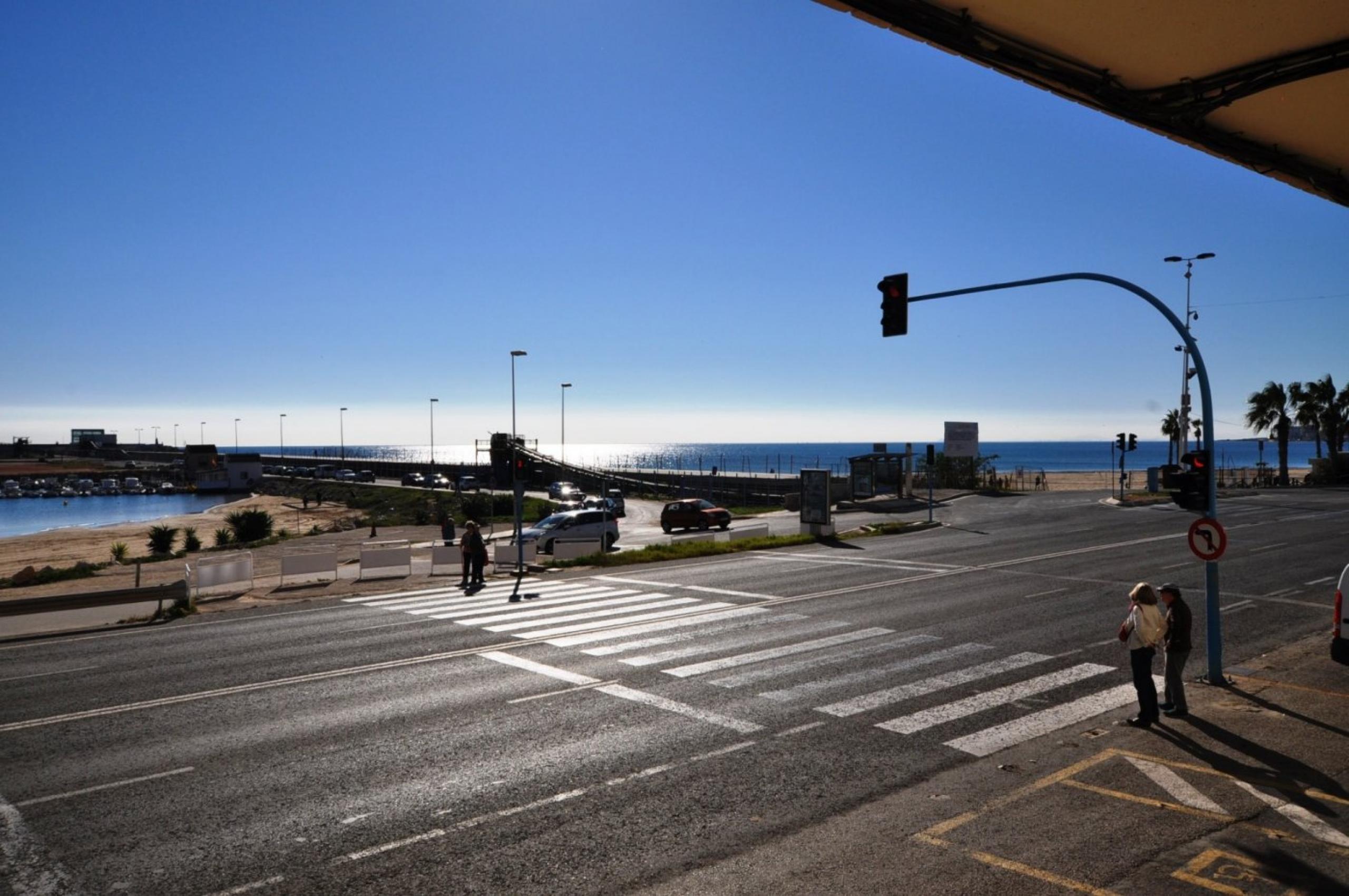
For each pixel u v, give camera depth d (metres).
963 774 8.29
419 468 116.12
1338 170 8.52
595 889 6.12
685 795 7.86
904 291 15.53
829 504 33.16
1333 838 6.69
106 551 46.12
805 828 7.09
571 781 8.27
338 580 24.31
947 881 6.05
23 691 12.22
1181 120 7.08
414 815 7.50
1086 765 8.41
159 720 10.55
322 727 10.12
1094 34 5.93
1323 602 17.67
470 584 22.38
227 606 20.16
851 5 5.42
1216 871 6.14
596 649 14.14
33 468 163.38
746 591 20.33
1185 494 11.52
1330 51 6.05
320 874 6.44
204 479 116.69
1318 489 58.44
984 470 67.75
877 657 13.35
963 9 5.70
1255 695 10.83
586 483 85.62
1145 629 9.63
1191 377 45.31
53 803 7.89
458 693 11.54
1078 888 5.93
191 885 6.30
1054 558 25.17
